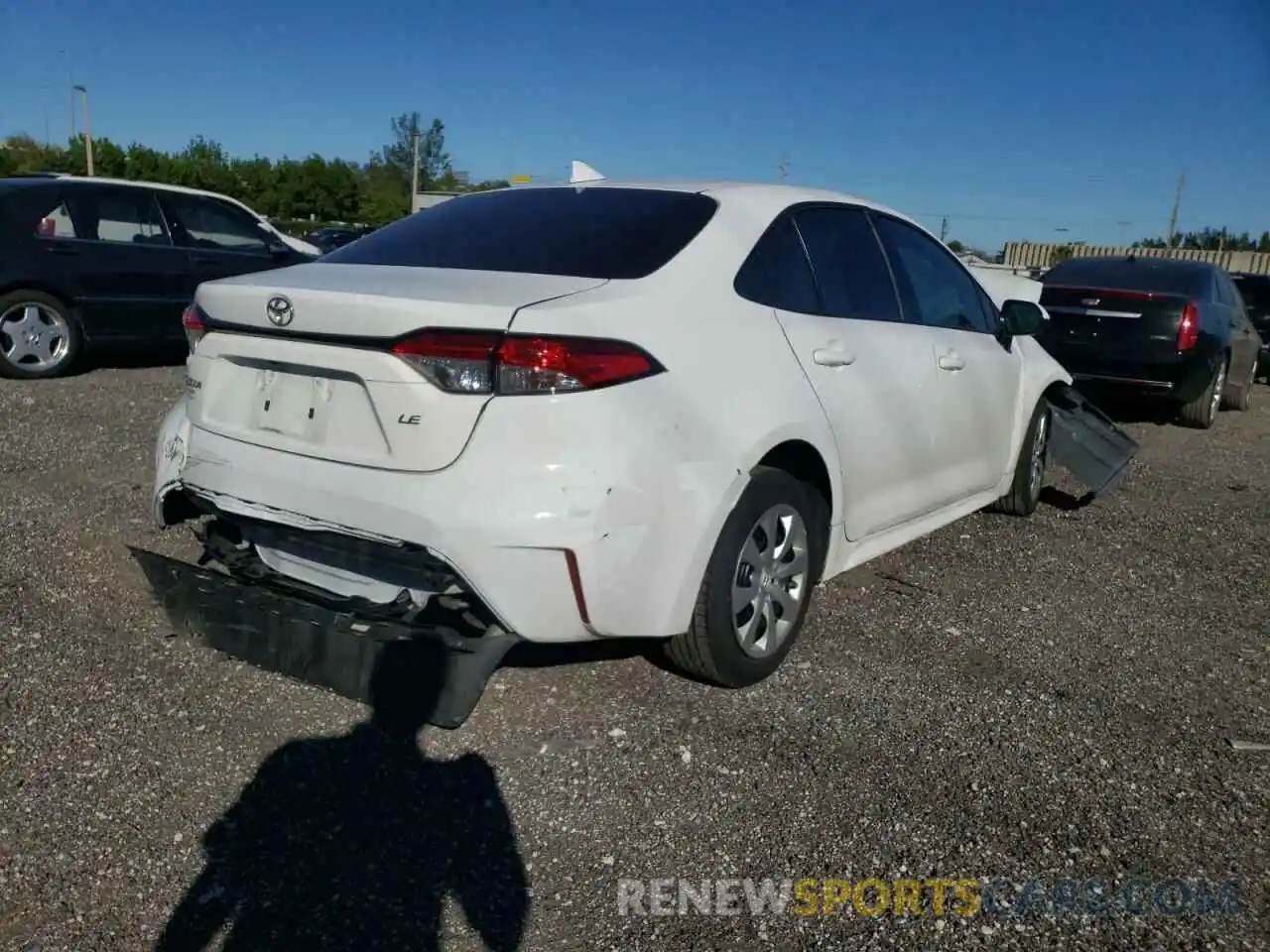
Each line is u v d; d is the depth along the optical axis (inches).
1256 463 329.7
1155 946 97.5
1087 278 398.0
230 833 107.3
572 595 112.8
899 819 114.6
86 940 92.2
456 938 94.4
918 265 184.9
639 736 128.1
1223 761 131.0
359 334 113.6
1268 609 187.5
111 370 363.3
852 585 185.2
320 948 92.4
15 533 184.2
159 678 136.6
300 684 136.7
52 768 116.3
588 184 156.4
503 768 120.6
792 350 140.8
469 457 110.1
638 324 120.3
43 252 334.3
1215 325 382.0
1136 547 219.3
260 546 134.1
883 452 159.6
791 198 157.6
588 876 103.5
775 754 125.9
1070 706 143.3
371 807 112.4
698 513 120.9
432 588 116.5
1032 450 222.4
